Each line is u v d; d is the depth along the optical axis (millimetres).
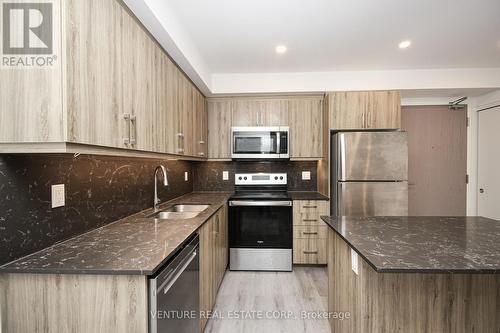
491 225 1692
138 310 1021
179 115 2279
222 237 2715
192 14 1901
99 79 1166
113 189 1799
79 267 1018
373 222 1786
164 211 2350
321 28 2129
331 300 1922
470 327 1278
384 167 2924
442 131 3568
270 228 3074
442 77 3072
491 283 1274
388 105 3078
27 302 1033
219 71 3090
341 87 3135
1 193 1047
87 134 1080
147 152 1722
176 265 1276
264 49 2510
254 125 3361
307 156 3336
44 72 959
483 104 3395
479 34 2238
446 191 3584
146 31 1655
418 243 1300
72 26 996
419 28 2137
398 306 1270
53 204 1287
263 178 3656
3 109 965
